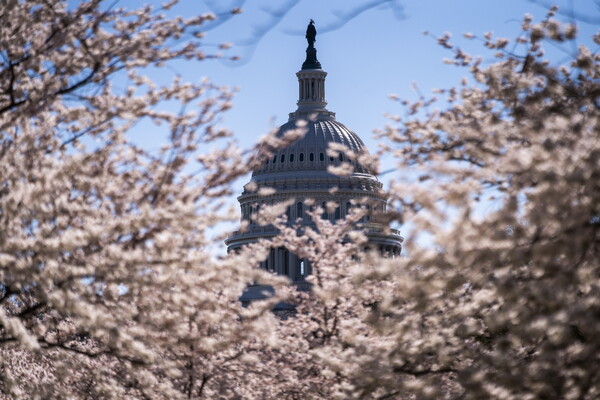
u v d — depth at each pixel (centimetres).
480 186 3553
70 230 3469
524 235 2914
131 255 3516
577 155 2802
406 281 3136
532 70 3809
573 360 3147
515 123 3600
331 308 4706
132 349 3400
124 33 3878
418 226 2892
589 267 3061
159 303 3762
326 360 3850
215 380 4766
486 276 3155
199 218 3578
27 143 3800
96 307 3612
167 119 3984
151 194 3947
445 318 3653
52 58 3919
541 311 3312
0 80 3956
